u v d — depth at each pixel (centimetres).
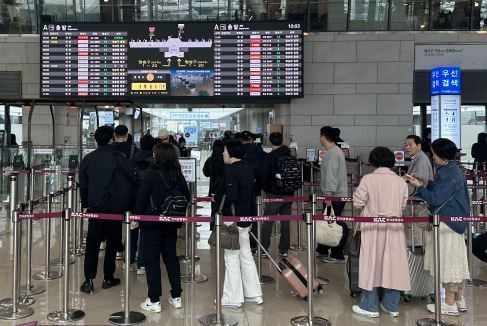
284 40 1128
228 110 1445
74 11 1254
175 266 468
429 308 466
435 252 424
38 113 1277
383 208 442
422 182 475
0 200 1016
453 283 449
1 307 457
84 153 1045
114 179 509
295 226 890
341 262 648
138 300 488
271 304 482
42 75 1134
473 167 1087
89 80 1134
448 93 1019
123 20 1257
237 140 479
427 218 432
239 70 1134
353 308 462
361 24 1226
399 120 1222
